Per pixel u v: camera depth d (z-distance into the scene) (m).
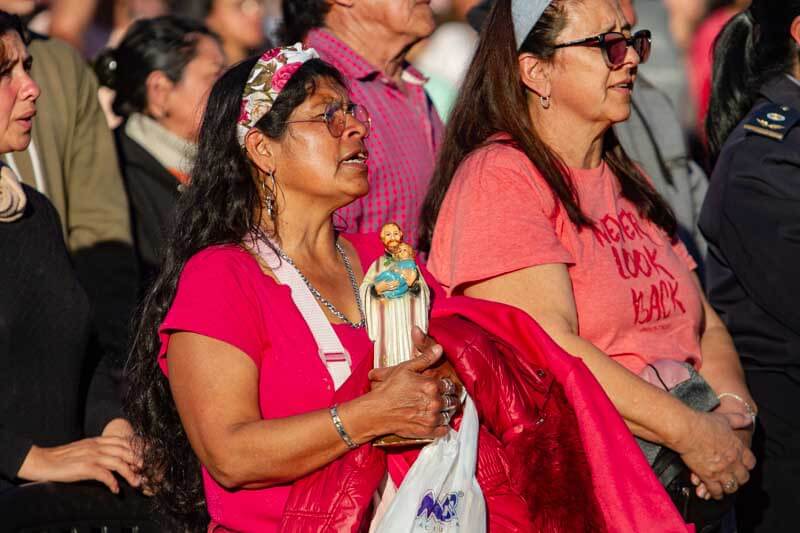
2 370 9.29
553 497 7.66
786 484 10.39
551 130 8.98
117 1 18.16
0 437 9.03
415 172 11.51
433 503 7.30
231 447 7.22
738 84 10.95
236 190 7.91
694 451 8.45
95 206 12.14
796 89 10.51
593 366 8.34
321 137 7.83
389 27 11.66
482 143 9.03
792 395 10.36
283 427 7.21
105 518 8.93
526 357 8.11
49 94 11.99
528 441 7.77
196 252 7.86
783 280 10.10
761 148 10.20
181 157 12.98
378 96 11.62
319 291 7.95
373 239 8.78
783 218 10.03
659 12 17.36
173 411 8.12
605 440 7.79
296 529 7.23
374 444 7.32
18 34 9.36
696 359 9.16
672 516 7.69
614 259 8.80
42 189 11.71
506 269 8.45
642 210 9.28
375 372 7.34
